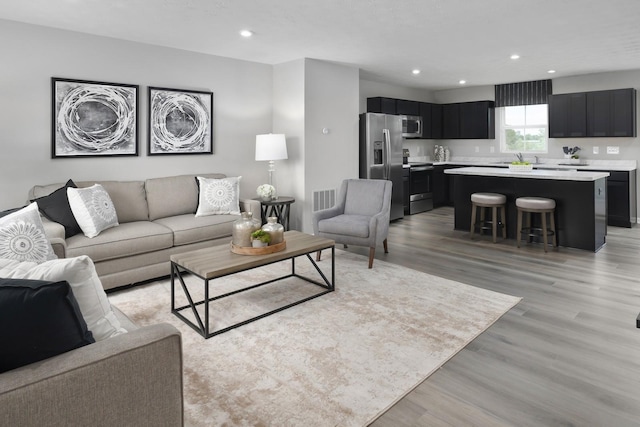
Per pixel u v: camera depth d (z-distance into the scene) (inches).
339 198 190.5
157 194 170.6
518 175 198.2
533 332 106.8
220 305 126.5
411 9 138.4
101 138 166.4
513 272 156.8
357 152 242.7
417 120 306.8
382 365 91.3
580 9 140.0
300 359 94.1
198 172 198.1
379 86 297.0
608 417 73.2
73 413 46.1
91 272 57.2
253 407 76.8
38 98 151.0
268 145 195.8
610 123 249.9
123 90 170.9
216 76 201.2
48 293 46.3
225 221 165.9
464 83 301.1
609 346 99.1
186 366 91.4
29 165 150.9
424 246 198.1
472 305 124.4
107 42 165.9
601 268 160.4
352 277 151.9
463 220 231.1
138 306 126.6
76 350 49.1
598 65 234.5
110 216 145.1
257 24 152.3
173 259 115.9
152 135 181.0
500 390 82.0
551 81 279.9
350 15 143.7
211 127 199.9
